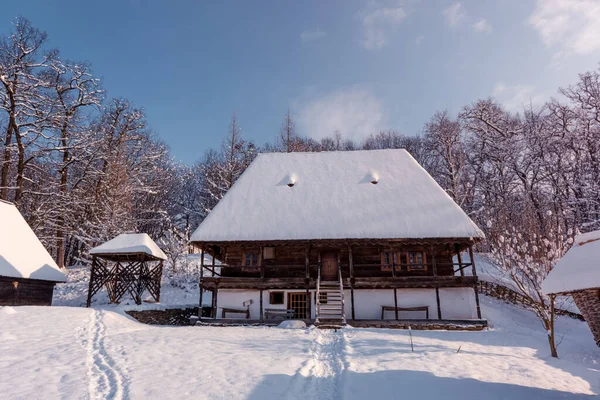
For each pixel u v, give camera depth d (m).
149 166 43.94
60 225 33.44
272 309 20.64
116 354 11.41
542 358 12.20
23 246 22.75
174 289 28.38
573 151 34.09
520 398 8.04
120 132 39.75
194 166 57.72
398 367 10.05
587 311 10.15
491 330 17.53
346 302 20.70
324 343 13.52
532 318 21.39
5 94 30.14
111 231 32.28
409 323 18.28
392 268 20.48
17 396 7.93
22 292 20.94
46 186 34.06
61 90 33.47
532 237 14.89
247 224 21.55
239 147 43.06
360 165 25.66
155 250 24.02
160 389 8.30
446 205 21.41
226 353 11.52
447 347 12.95
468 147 42.75
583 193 31.39
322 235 20.39
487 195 38.12
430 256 21.45
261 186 24.59
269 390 8.30
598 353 13.70
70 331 14.91
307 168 25.91
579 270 9.79
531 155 35.91
